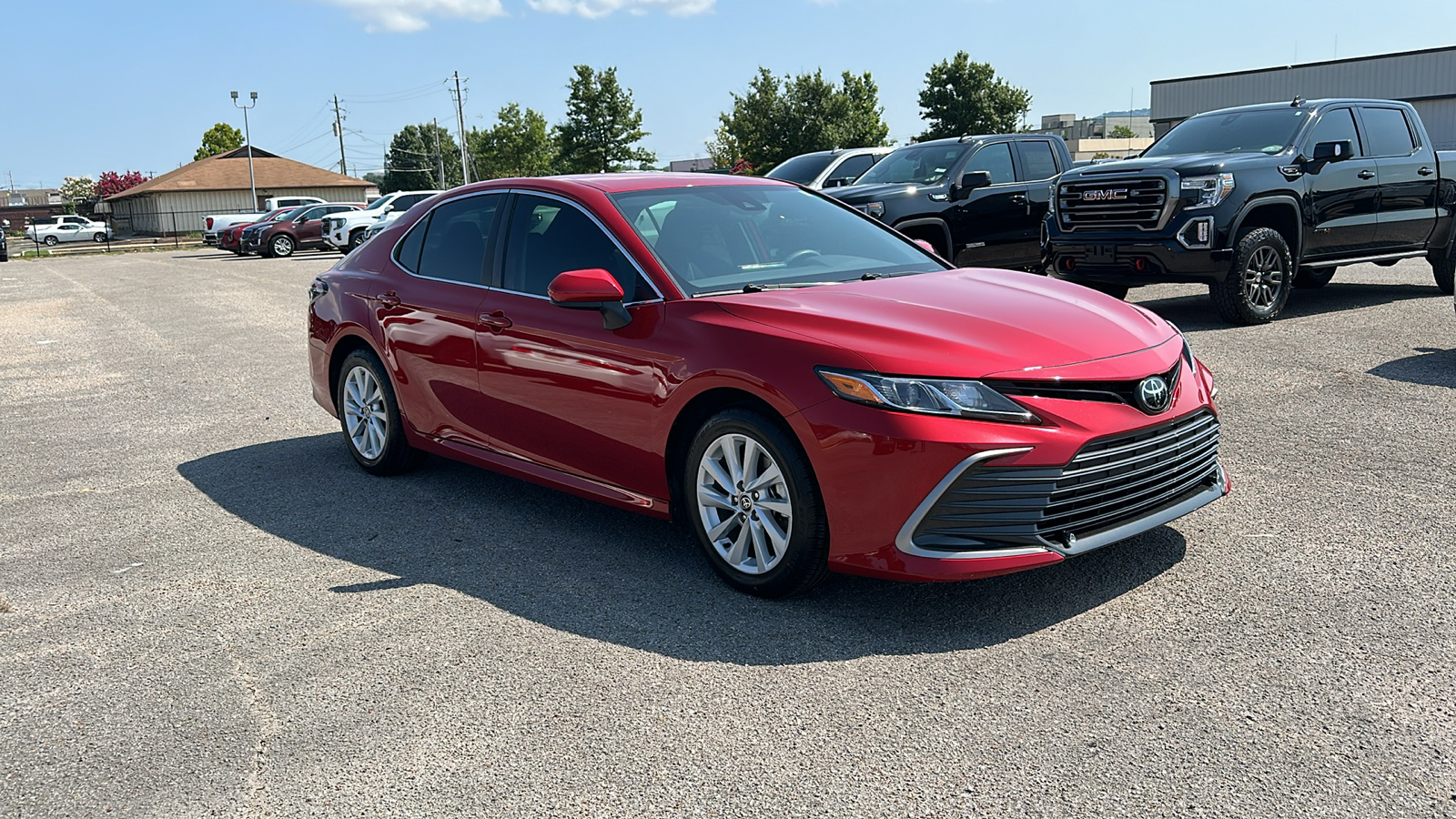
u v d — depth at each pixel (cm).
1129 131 7794
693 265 424
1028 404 336
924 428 333
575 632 363
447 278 512
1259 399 642
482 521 490
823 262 454
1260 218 918
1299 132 939
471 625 373
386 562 440
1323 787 254
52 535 497
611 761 281
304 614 389
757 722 298
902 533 341
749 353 369
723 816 254
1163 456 366
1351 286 1159
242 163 7188
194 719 314
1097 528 355
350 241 2970
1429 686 299
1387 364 721
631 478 422
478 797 267
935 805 254
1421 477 482
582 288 397
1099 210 929
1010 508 335
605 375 418
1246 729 281
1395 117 1021
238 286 1992
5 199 16075
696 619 370
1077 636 341
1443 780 255
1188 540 420
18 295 2023
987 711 297
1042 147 1210
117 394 868
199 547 470
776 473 366
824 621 363
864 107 5969
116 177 9700
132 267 3012
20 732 311
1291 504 455
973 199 1130
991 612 363
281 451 644
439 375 505
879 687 314
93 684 340
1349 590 366
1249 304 901
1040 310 386
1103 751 274
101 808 270
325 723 308
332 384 597
